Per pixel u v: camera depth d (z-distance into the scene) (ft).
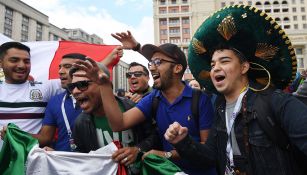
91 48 15.94
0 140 9.58
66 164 6.45
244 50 5.99
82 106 6.96
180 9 215.31
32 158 6.31
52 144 9.71
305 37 178.60
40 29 181.16
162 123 7.56
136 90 13.66
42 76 14.84
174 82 7.52
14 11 158.92
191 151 5.64
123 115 7.11
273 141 5.04
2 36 15.14
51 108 9.15
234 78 5.68
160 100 7.67
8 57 9.52
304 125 4.66
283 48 5.74
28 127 9.52
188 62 7.34
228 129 5.69
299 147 4.72
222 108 6.06
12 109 9.41
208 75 7.13
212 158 5.96
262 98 5.34
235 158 5.51
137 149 6.53
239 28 5.84
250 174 5.20
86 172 6.37
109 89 6.53
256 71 6.27
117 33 8.41
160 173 6.09
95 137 7.14
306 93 8.29
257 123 5.26
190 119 7.30
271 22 5.55
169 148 7.45
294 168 5.11
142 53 7.87
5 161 6.72
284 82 6.26
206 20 6.29
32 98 9.78
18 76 9.62
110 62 9.47
